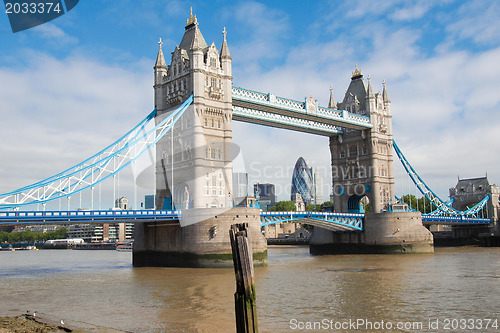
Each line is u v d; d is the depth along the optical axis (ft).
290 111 317.22
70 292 164.35
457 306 133.08
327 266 248.93
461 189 521.24
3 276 221.46
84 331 98.68
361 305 135.13
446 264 249.96
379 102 391.24
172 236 256.93
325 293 156.04
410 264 253.44
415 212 349.00
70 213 219.41
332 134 388.78
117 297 152.66
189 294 155.84
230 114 285.02
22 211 207.41
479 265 241.96
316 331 106.83
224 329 108.27
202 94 273.13
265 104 302.66
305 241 582.35
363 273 212.02
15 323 104.94
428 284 174.19
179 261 250.37
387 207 378.73
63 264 314.76
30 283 190.39
